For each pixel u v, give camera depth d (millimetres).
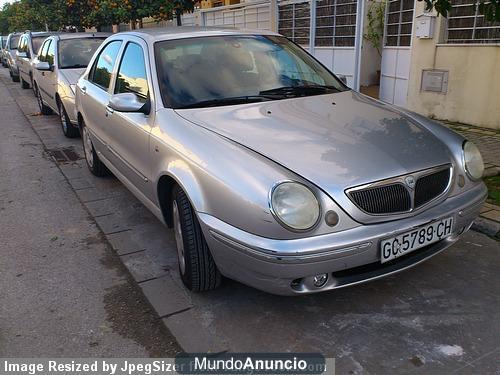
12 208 4922
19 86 16312
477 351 2586
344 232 2508
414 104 8000
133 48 4184
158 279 3434
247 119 3156
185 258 3072
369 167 2658
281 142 2828
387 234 2562
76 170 6164
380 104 3727
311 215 2438
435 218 2746
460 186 2996
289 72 3949
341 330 2799
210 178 2727
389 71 8789
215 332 2830
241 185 2553
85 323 2969
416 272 3391
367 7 10180
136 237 4141
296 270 2443
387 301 3064
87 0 12500
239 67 3797
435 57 7469
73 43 8531
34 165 6473
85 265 3693
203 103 3449
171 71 3635
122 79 4301
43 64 7977
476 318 2867
